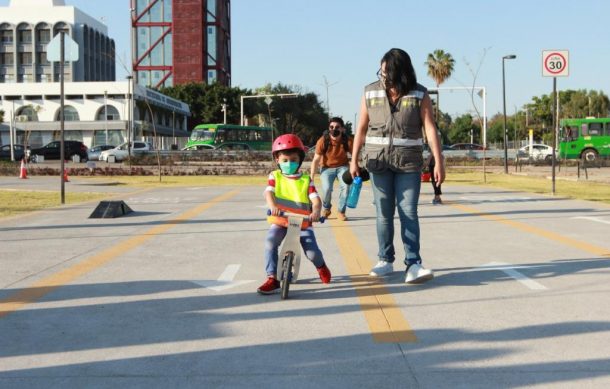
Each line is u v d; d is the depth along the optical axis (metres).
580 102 112.56
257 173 34.91
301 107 101.38
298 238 6.05
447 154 57.62
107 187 23.56
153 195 19.14
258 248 9.03
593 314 5.35
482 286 6.47
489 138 135.88
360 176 7.62
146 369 4.14
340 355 4.37
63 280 6.90
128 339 4.79
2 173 34.50
